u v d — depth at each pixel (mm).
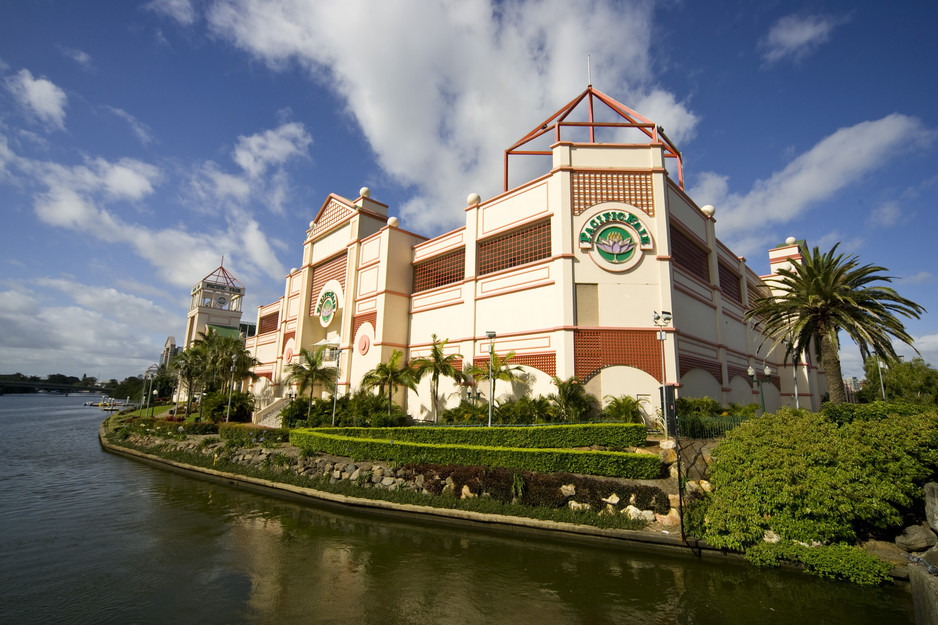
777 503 13250
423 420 34094
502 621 9719
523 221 30391
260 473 24328
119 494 22422
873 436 13438
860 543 12938
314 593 11070
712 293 34844
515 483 16922
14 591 11258
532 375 28203
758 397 39938
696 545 13789
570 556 13672
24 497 21750
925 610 8242
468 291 33156
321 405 36156
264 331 62938
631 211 28016
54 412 105875
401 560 13312
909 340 22609
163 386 87188
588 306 27188
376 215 44375
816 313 24219
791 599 10891
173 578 12031
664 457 17141
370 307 39438
